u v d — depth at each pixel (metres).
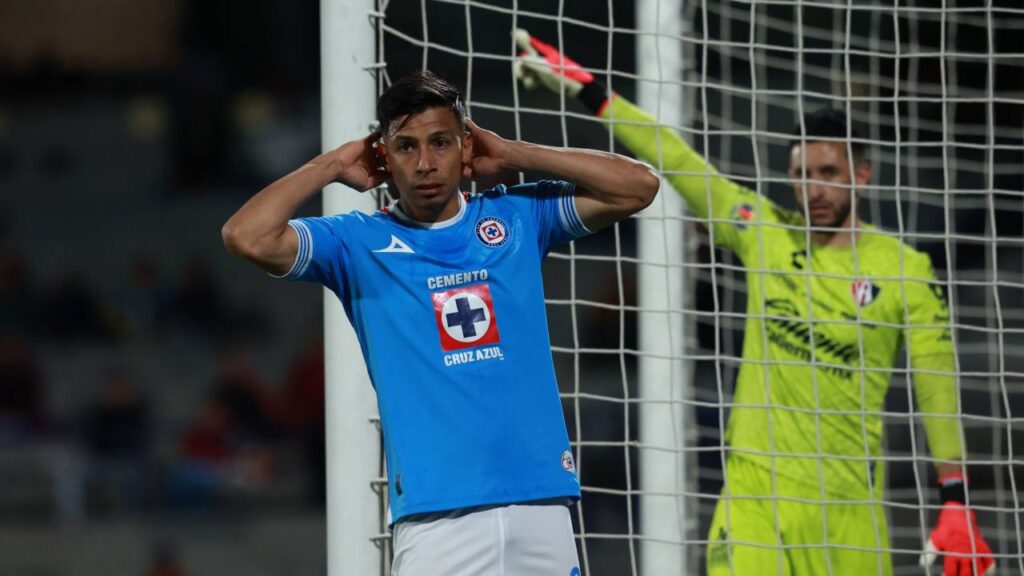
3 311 59.69
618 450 36.66
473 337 12.24
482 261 12.45
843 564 17.23
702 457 25.52
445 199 12.25
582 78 17.44
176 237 67.19
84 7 74.50
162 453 47.97
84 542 41.38
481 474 11.98
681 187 17.80
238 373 48.88
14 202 69.50
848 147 16.97
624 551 32.66
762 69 33.50
